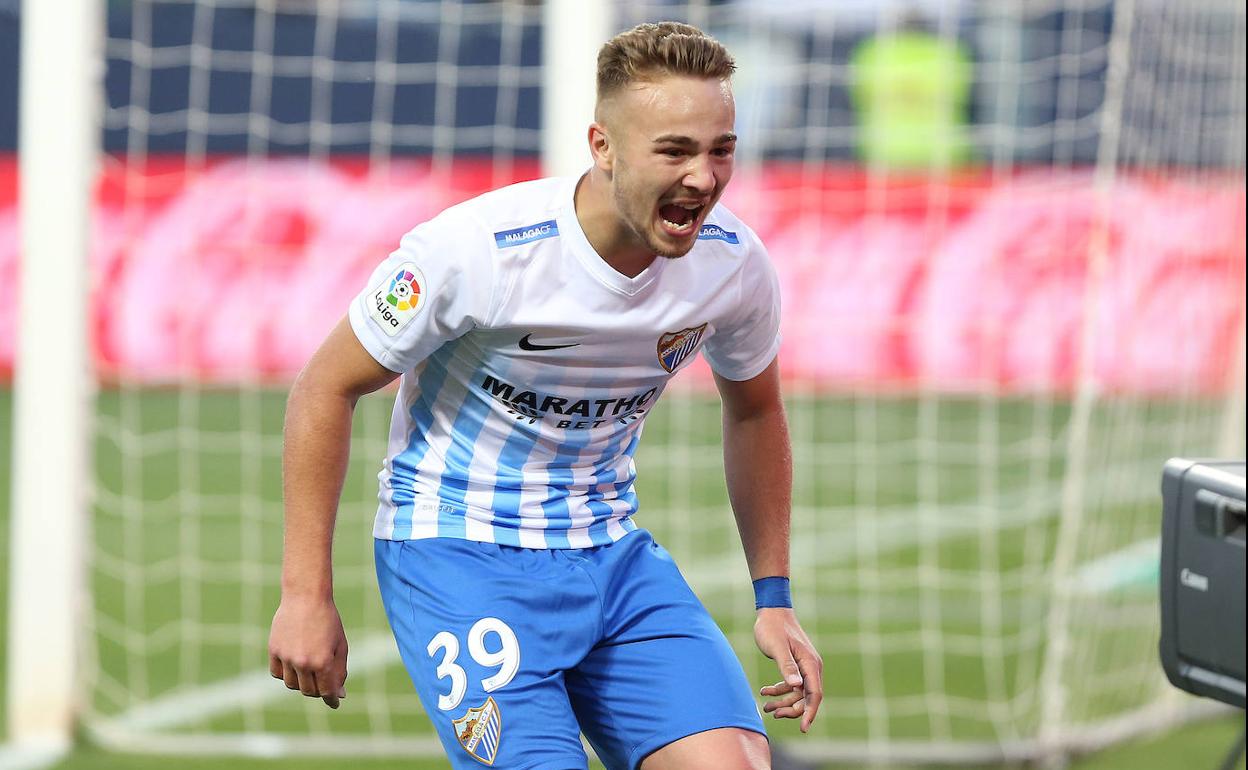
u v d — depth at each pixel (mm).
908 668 19922
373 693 18672
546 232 8195
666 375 8805
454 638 8508
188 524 28344
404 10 40250
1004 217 40188
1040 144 40750
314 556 8242
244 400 38844
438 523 8812
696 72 7582
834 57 40625
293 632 8125
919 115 40688
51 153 16219
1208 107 23984
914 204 40312
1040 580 25031
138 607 22750
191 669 19656
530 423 8695
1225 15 24047
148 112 39312
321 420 8289
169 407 38062
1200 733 17250
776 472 9531
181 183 39062
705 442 34719
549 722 8336
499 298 8164
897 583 24859
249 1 39719
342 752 16344
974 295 40000
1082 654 19188
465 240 8125
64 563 16562
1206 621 7695
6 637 20609
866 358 40094
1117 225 22891
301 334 39406
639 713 8602
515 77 40812
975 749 16281
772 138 40688
